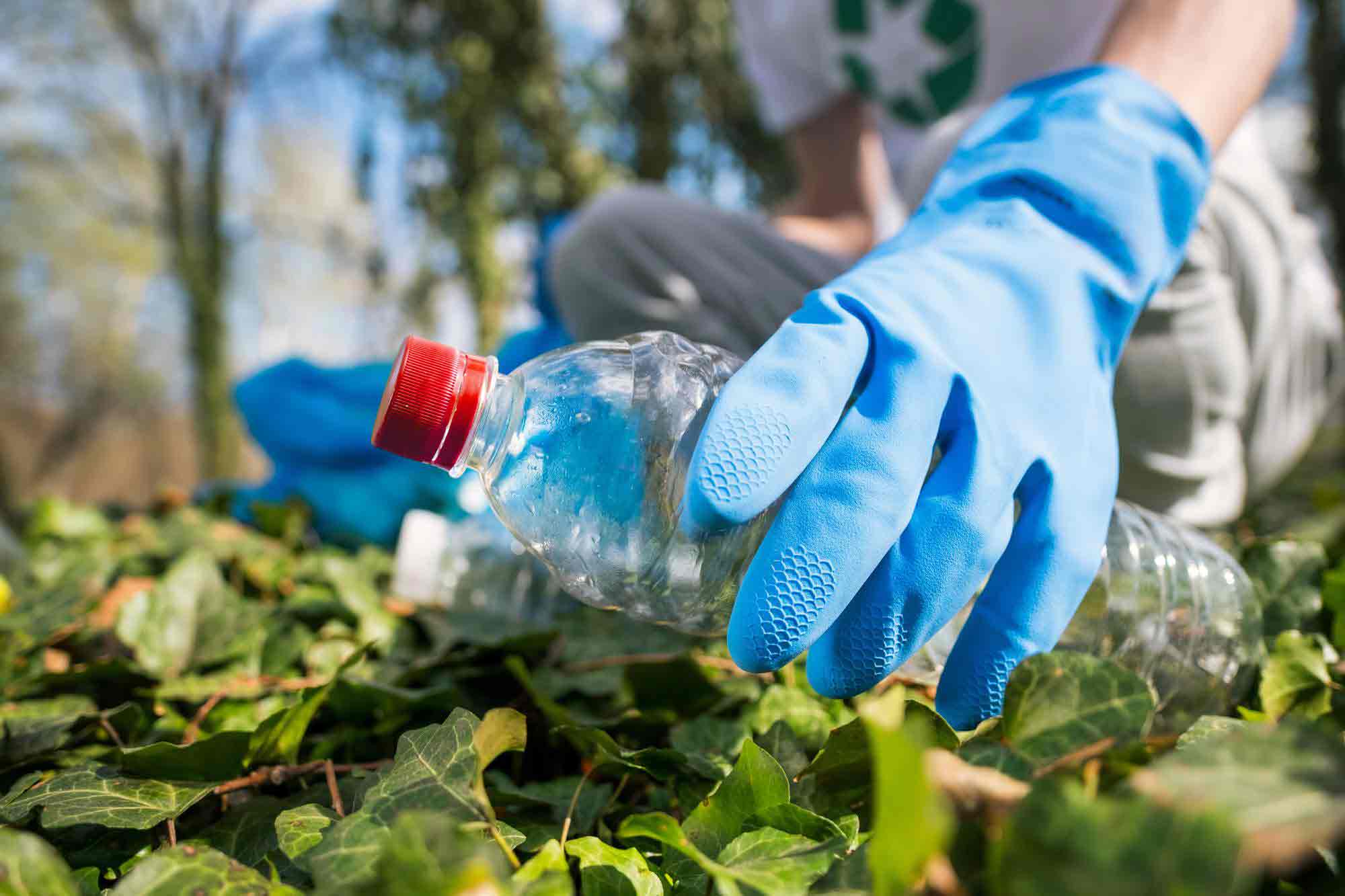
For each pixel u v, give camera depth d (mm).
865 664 835
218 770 761
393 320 14242
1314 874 455
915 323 874
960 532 819
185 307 14406
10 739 853
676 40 7207
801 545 800
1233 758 424
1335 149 6191
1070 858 360
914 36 2090
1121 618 992
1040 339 920
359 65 7742
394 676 1095
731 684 1068
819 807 672
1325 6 6152
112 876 650
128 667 1058
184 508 2447
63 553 1950
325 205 15352
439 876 426
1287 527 2359
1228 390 1564
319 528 2480
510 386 941
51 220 15516
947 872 422
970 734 859
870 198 2414
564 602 1622
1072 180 1007
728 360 1057
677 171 7688
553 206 7367
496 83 7230
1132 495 1654
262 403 2568
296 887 599
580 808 732
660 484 883
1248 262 1567
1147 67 1118
